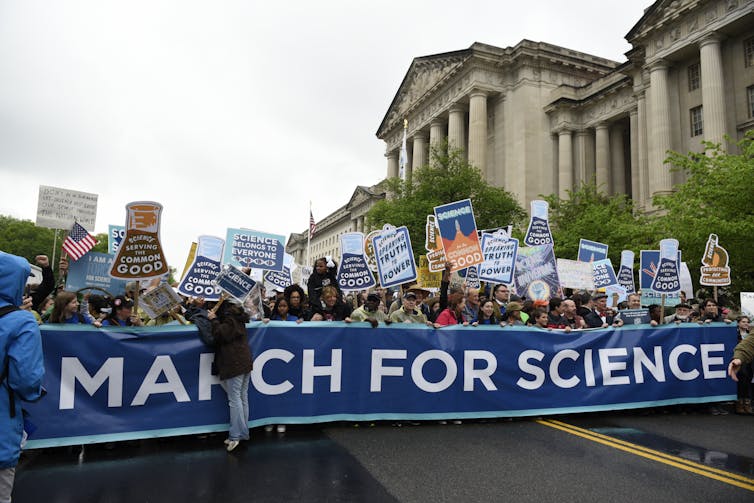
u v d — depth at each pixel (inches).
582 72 2055.9
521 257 429.7
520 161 1947.6
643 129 1561.3
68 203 350.9
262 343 248.1
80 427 212.1
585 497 174.6
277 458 210.4
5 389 111.1
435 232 427.8
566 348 296.5
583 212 1311.5
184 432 228.2
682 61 1434.5
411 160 2581.2
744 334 339.0
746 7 1208.2
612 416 301.6
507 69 2059.5
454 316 305.0
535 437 249.1
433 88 2244.1
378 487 180.9
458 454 219.3
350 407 259.8
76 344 215.6
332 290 306.2
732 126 1300.4
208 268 336.8
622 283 571.5
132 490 175.6
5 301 115.1
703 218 741.3
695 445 240.8
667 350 317.4
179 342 232.4
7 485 111.6
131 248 229.0
